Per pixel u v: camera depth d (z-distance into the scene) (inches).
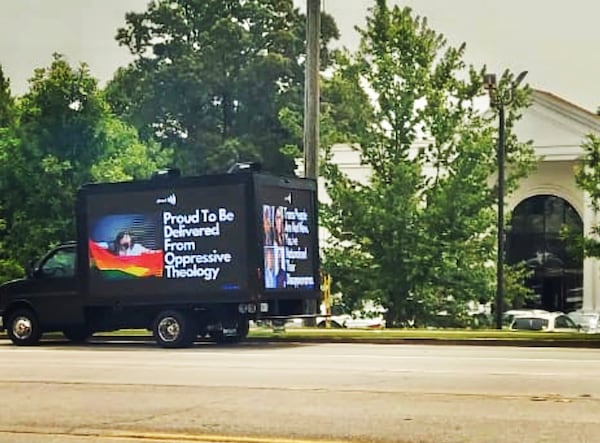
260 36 2464.3
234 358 739.4
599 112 1416.1
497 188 1526.8
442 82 1459.2
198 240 881.5
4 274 1370.6
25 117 1398.9
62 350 861.2
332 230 1469.0
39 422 428.5
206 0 2463.1
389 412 444.5
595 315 1862.7
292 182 922.1
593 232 1320.1
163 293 892.0
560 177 2100.1
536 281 2144.4
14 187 1392.7
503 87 1512.1
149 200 899.4
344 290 1485.0
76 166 1385.3
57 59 1405.0
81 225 923.4
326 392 512.7
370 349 860.6
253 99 2381.9
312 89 1187.9
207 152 2330.2
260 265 868.0
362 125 1456.7
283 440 383.6
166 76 2385.6
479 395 498.6
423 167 1572.3
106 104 1439.5
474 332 1058.7
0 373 623.8
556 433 392.5
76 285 925.2
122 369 646.5
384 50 1453.0
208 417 436.1
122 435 397.7
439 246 1441.9
